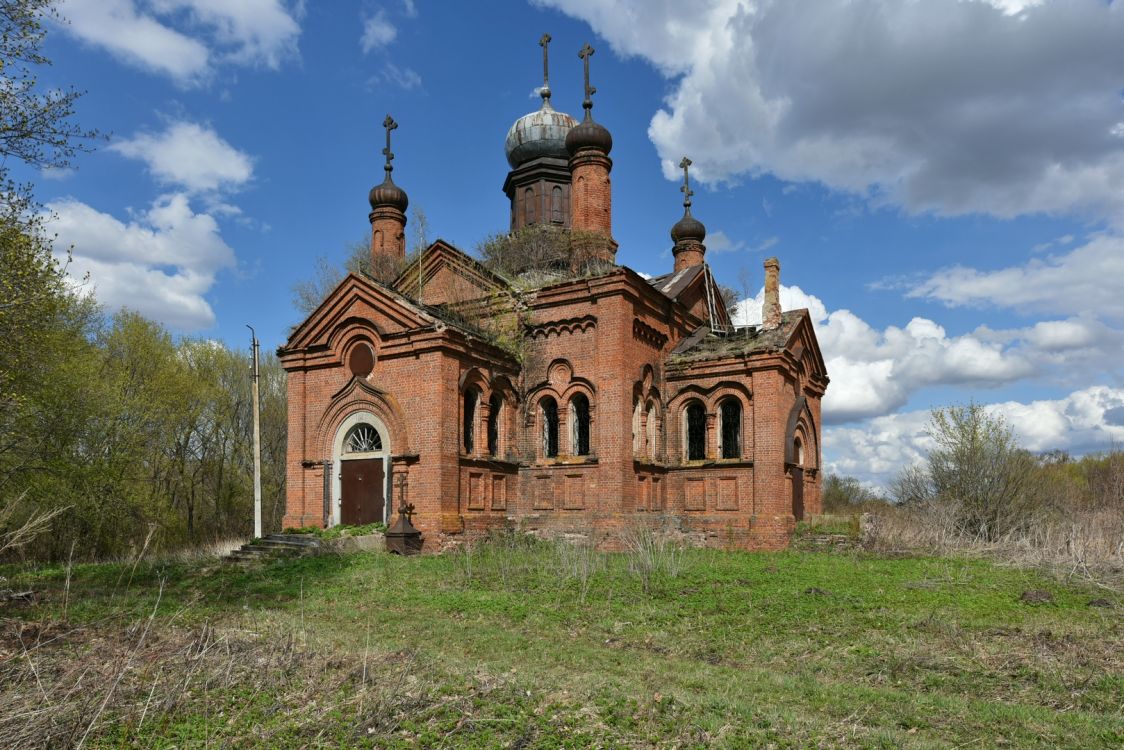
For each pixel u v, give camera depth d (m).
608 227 29.75
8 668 9.05
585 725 7.58
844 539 23.42
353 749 7.01
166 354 37.69
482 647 11.33
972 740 7.39
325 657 9.95
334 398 24.36
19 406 21.92
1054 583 16.23
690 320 28.92
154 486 35.97
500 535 23.52
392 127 34.22
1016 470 29.83
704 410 26.22
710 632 12.13
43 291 18.55
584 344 24.97
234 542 27.03
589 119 29.31
